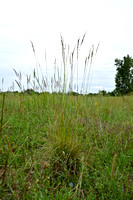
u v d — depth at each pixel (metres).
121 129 3.16
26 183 1.58
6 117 3.08
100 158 2.23
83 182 1.75
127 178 1.90
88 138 2.56
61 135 2.11
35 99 3.86
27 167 1.84
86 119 3.14
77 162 2.01
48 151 2.06
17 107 3.91
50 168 1.84
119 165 2.08
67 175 1.83
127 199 1.54
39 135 2.55
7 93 4.41
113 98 6.72
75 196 1.48
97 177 1.79
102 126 3.27
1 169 1.76
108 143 2.64
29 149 2.26
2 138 2.43
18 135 2.56
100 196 1.62
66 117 2.36
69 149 2.04
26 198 1.41
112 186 1.66
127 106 6.25
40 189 1.55
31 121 3.13
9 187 1.54
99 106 4.81
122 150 2.43
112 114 4.54
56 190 1.64
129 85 25.61
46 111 3.38
